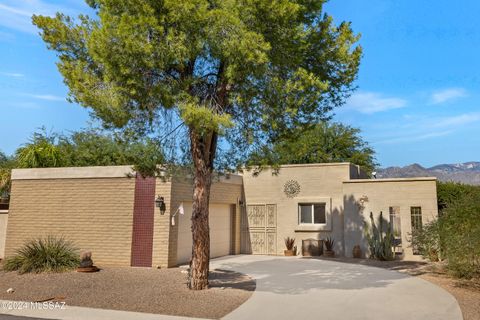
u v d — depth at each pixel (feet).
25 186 55.52
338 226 64.34
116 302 31.37
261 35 29.25
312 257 62.49
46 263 44.55
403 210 59.72
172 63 30.60
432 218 57.88
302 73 31.55
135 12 29.81
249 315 27.68
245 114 33.88
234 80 31.37
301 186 67.31
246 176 70.90
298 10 31.91
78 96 31.22
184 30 29.17
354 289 36.65
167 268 48.65
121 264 50.47
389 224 60.08
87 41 30.42
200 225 36.06
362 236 61.36
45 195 54.54
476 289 36.76
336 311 28.76
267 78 31.71
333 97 38.50
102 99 30.30
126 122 32.89
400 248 59.72
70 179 53.88
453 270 41.32
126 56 28.96
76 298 32.76
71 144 82.58
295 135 36.32
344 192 63.36
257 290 35.99
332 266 51.65
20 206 55.31
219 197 63.67
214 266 51.34
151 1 29.43
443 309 29.27
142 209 50.85
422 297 33.24
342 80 38.06
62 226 53.31
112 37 28.84
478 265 38.04
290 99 31.60
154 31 28.94
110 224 51.62
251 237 69.21
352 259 59.41
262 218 69.00
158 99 30.81
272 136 35.63
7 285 37.65
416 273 46.34
